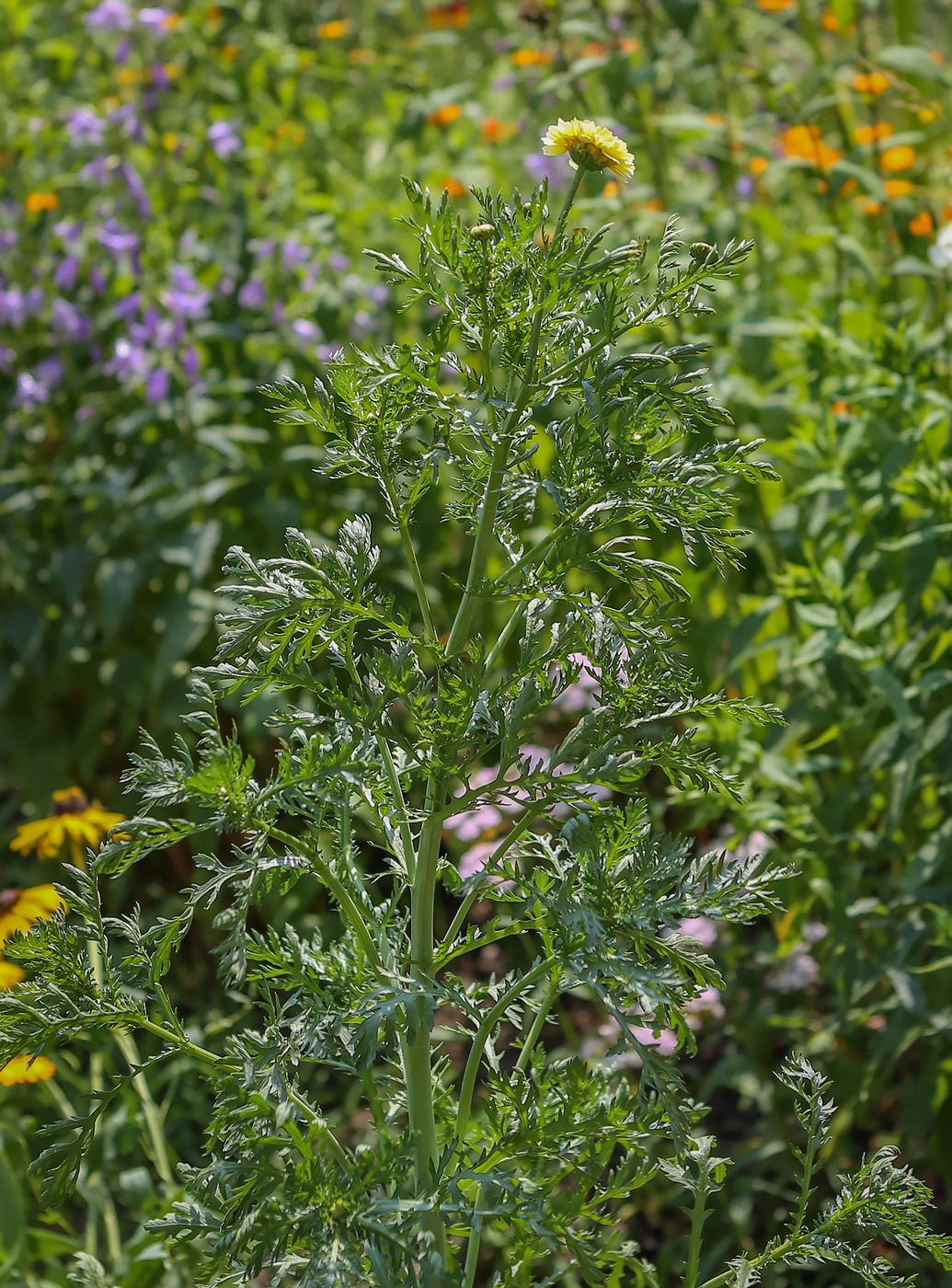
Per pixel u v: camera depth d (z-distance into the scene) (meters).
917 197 2.96
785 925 2.24
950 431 2.30
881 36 3.52
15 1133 1.90
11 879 2.93
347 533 1.15
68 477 3.01
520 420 1.10
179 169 3.13
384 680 1.11
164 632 2.85
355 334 3.10
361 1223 1.04
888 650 2.20
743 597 2.54
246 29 3.67
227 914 1.02
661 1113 1.19
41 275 3.19
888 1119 2.30
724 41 3.24
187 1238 1.17
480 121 3.81
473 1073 1.17
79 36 3.42
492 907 2.89
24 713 3.14
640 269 1.13
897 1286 1.19
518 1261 1.23
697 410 1.10
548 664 1.17
